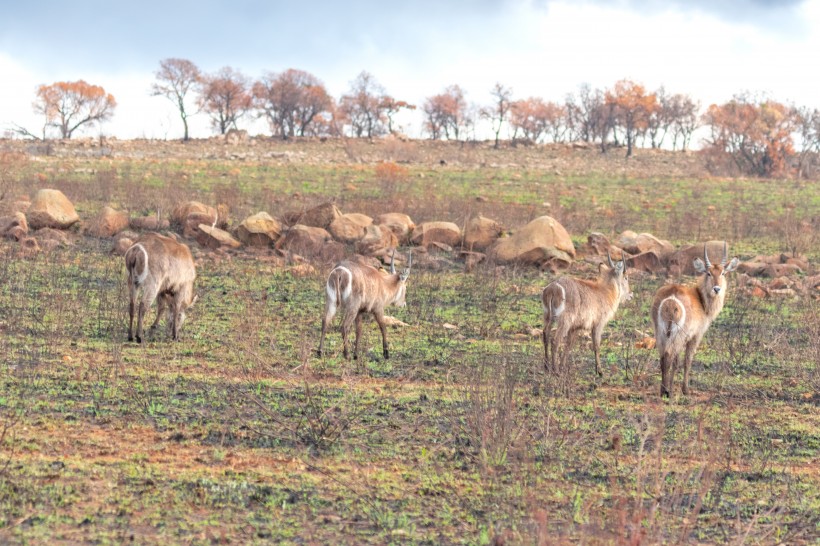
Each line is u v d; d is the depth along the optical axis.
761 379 19.36
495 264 33.16
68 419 13.73
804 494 12.23
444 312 25.38
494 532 10.25
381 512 10.79
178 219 37.06
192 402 15.13
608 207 54.81
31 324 20.42
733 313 26.08
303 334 21.47
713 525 11.01
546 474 12.39
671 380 17.55
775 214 54.72
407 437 13.92
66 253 30.59
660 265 34.69
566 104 170.50
